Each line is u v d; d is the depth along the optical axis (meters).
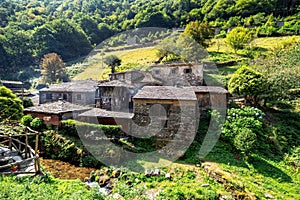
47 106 17.91
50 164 13.68
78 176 12.13
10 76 45.31
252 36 35.62
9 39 51.38
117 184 10.78
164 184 10.55
